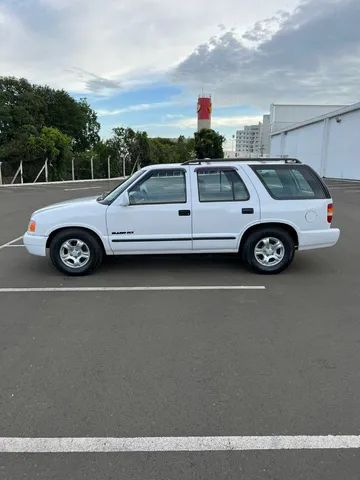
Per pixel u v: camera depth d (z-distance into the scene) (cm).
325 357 363
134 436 261
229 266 670
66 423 274
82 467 235
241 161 619
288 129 4559
